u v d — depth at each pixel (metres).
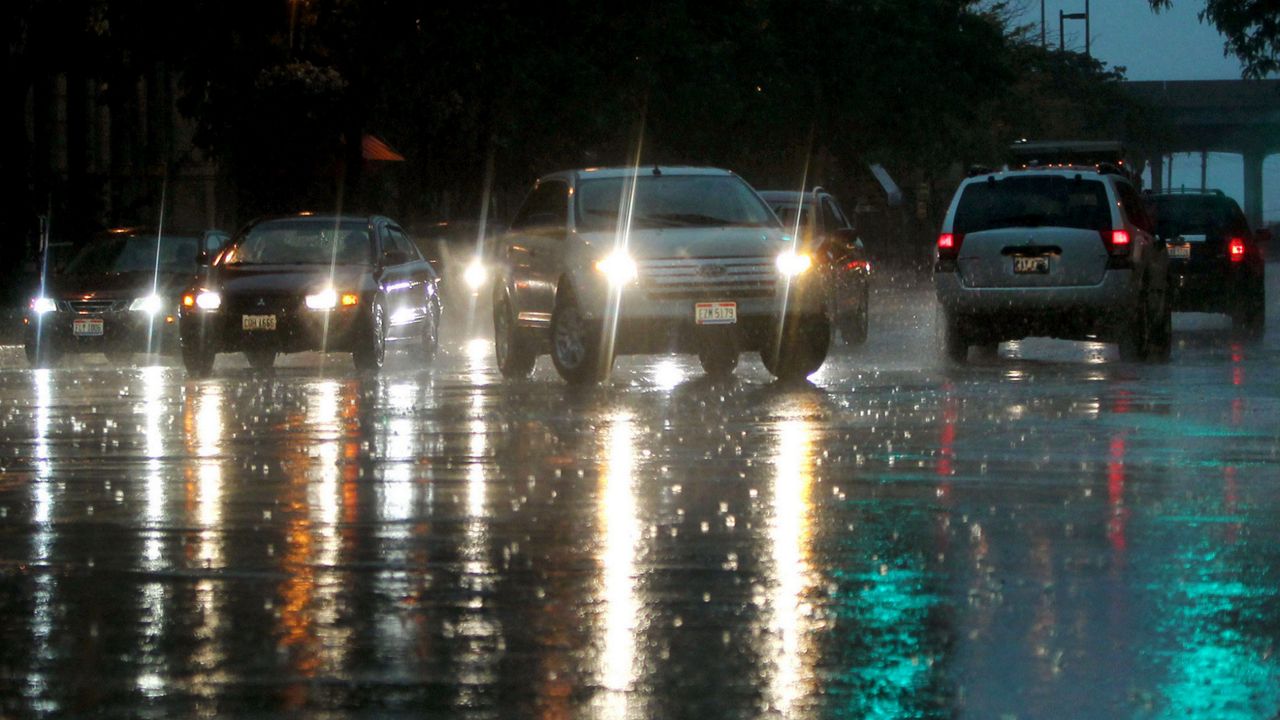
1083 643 10.10
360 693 9.22
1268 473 16.66
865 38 72.25
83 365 36.09
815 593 11.52
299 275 31.98
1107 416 21.59
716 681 9.37
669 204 28.48
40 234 51.59
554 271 27.94
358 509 14.98
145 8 50.06
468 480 16.56
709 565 12.46
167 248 37.72
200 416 22.61
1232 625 10.52
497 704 8.98
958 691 9.12
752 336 27.12
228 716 8.84
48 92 70.38
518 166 71.69
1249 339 37.88
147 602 11.45
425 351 34.97
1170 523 13.99
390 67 53.50
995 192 30.97
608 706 8.92
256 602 11.41
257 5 50.47
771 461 17.72
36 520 14.55
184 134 76.12
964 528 13.84
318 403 24.30
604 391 25.98
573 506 15.02
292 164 63.72
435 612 11.07
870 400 23.86
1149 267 30.97
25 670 9.74
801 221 37.50
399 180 76.75
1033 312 30.42
